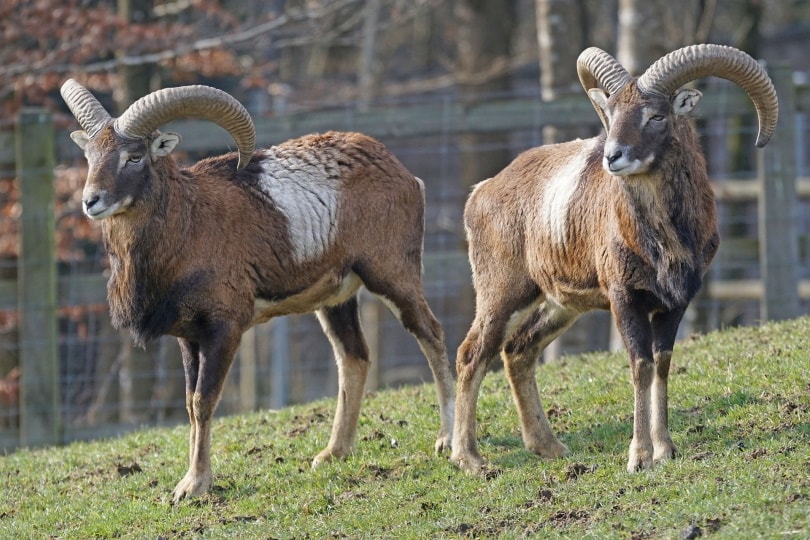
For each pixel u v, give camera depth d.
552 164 33.72
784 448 29.88
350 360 36.81
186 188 34.38
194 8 72.50
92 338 65.44
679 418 34.31
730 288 65.81
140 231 33.62
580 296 32.66
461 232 84.06
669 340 30.92
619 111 30.36
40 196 50.03
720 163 89.25
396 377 99.50
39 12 65.44
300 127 50.38
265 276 35.22
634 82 30.69
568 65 64.56
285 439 38.62
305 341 101.69
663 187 30.20
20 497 36.56
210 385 33.94
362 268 36.66
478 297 34.88
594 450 33.25
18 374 65.12
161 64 67.38
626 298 30.67
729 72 30.67
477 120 49.94
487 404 38.88
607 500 28.69
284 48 104.25
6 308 50.91
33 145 50.03
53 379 49.91
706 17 84.69
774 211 48.62
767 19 114.44
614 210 30.58
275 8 82.06
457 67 93.00
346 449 36.25
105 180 32.84
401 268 37.06
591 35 104.19
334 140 37.47
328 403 43.03
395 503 31.36
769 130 31.77
